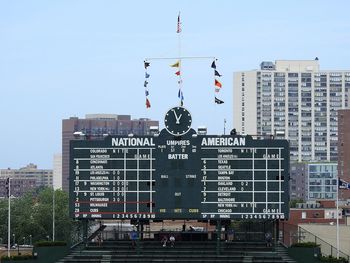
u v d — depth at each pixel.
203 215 126.56
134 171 127.12
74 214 127.38
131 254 133.38
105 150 127.25
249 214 126.12
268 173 126.06
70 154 127.56
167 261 130.00
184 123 127.00
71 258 133.62
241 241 138.38
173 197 126.81
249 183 126.25
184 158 126.94
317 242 152.88
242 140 126.50
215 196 126.50
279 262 128.62
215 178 126.56
